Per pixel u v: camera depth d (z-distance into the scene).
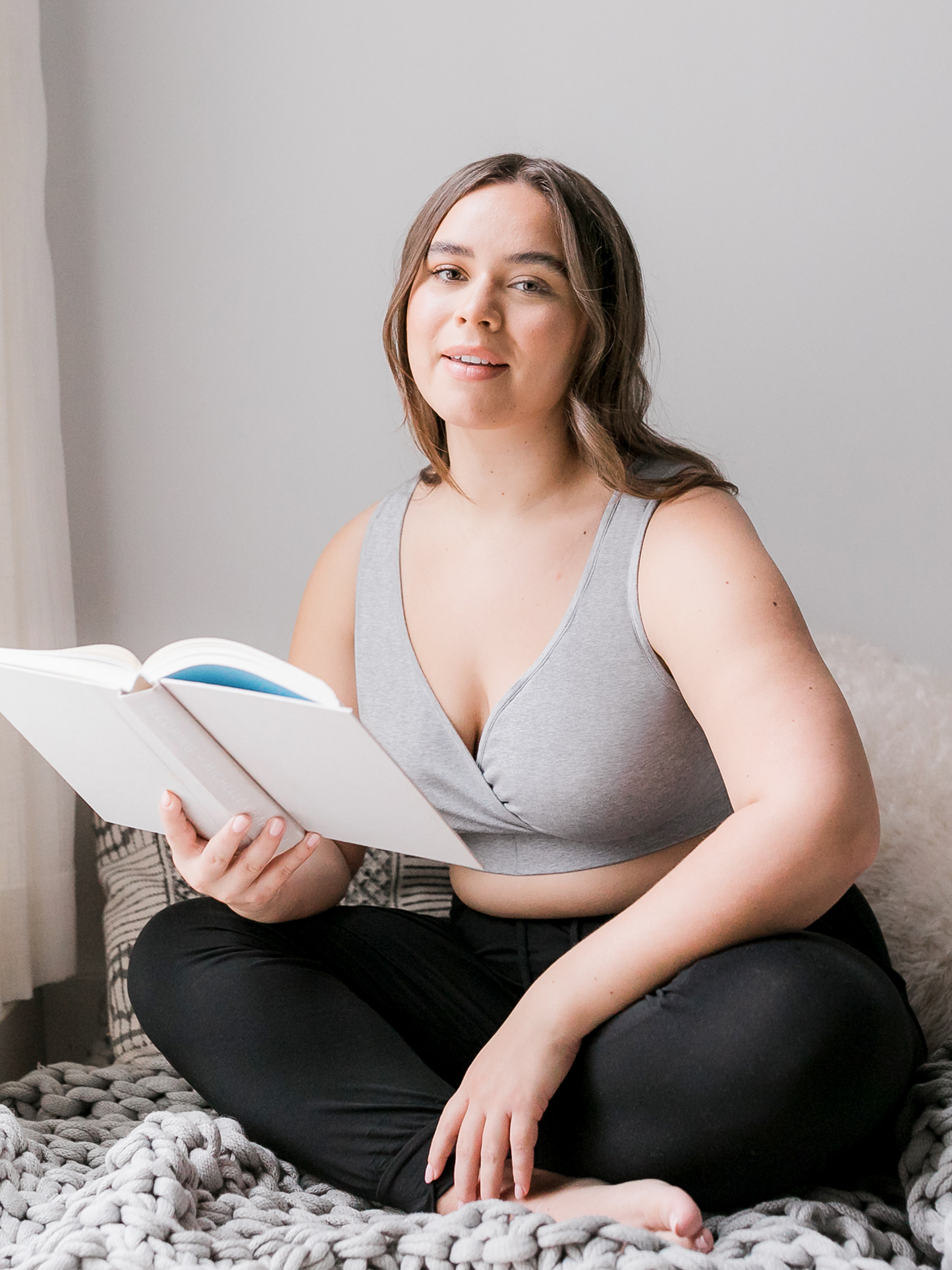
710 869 1.06
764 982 1.03
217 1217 1.04
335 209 2.06
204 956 1.25
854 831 1.06
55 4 2.01
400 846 1.15
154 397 2.09
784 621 1.14
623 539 1.25
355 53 2.04
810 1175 1.08
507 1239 0.93
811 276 2.08
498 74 2.04
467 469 1.32
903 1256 0.99
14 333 1.71
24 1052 1.98
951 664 2.14
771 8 2.02
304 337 2.09
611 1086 1.06
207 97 2.04
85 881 2.10
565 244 1.21
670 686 1.23
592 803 1.24
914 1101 1.15
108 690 1.03
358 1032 1.19
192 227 2.06
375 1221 1.01
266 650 2.14
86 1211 0.99
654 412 2.12
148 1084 1.37
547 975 1.11
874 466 2.11
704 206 2.07
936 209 2.04
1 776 1.66
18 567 1.73
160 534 2.12
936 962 1.49
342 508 2.12
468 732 1.34
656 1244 0.94
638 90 2.05
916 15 2.01
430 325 1.24
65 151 2.04
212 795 1.12
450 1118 1.06
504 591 1.30
